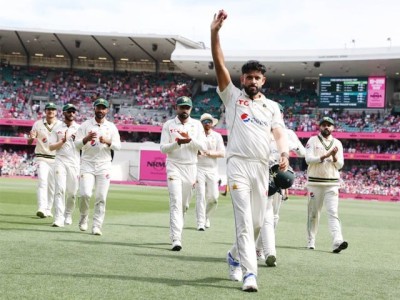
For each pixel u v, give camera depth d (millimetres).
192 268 6746
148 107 58938
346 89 50031
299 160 52062
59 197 11078
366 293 5746
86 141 9727
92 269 6238
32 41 58562
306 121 54719
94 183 10180
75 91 60562
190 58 53125
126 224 12648
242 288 5562
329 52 49562
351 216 21625
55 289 5082
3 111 55938
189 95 60781
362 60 48562
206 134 12359
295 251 9320
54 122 12648
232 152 5863
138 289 5285
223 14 5676
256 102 5895
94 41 57500
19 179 45031
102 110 9961
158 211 17797
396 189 48406
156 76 63531
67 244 8281
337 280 6473
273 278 6395
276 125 5914
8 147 56875
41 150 12609
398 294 5777
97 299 4781
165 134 9125
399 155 49719
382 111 53875
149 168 48875
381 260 8656
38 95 59281
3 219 11836
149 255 7672
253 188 5848
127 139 57062
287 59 50781
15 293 4840
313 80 58938
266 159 5859
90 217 13906
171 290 5324
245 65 5895
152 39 55344
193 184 9062
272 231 7348
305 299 5266
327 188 9617
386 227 16750
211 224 13922
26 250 7418
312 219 9836
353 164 53781
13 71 62000
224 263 7301
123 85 61906
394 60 47844
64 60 64500
